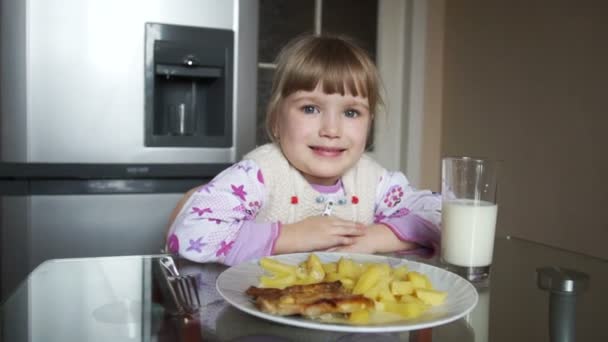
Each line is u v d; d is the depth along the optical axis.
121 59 1.53
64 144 1.51
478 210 0.67
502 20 1.83
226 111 1.63
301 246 0.78
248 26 1.63
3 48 1.44
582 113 1.48
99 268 0.68
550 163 1.60
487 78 1.90
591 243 1.45
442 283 0.60
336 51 0.93
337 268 0.61
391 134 2.17
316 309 0.46
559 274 0.70
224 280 0.57
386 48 2.13
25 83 1.47
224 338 0.46
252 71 1.65
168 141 1.59
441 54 2.18
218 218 0.79
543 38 1.64
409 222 0.85
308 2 1.95
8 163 1.47
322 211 1.02
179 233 0.77
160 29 1.55
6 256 1.48
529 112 1.69
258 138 1.91
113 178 1.55
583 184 1.48
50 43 1.48
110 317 0.51
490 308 0.57
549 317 0.54
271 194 0.97
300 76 0.91
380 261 0.68
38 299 0.56
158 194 1.59
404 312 0.49
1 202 1.47
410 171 2.16
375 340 0.46
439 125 2.19
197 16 1.58
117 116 1.54
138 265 0.71
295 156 0.95
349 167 1.00
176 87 1.66
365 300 0.47
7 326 0.48
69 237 1.53
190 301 0.55
